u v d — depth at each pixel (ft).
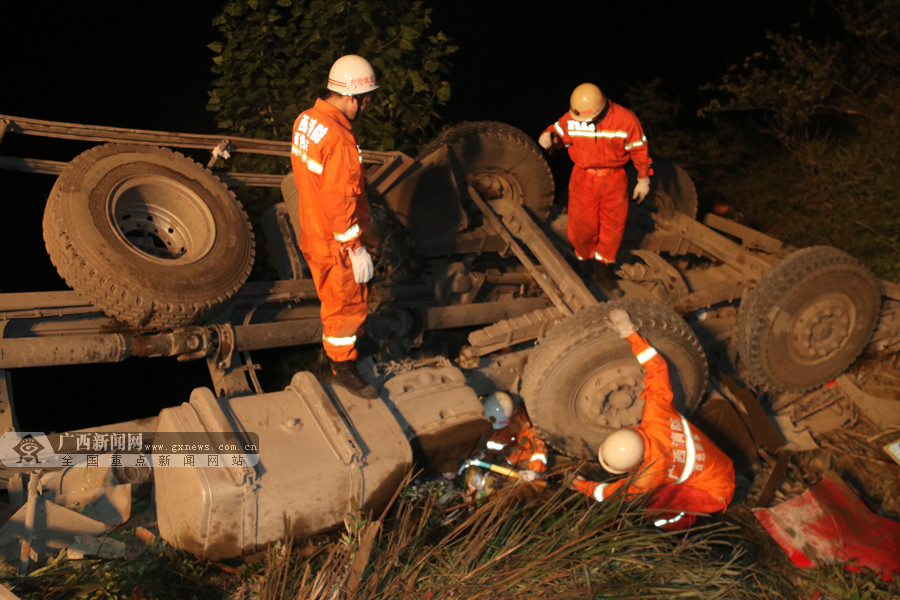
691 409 16.01
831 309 17.08
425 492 13.26
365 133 20.06
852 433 17.61
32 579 9.80
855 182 23.79
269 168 19.98
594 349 14.24
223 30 19.83
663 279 17.97
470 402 13.34
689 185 21.03
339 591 10.13
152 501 12.20
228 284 13.46
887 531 14.33
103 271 12.10
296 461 11.06
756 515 14.74
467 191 18.04
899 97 25.50
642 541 11.60
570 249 19.33
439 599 10.16
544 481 13.98
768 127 29.01
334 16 19.62
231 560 11.36
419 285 16.53
